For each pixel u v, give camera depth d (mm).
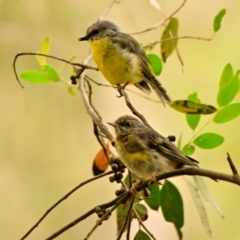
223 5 13648
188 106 6926
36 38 12680
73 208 12500
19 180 12414
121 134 7676
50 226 12188
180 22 13523
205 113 6922
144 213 7160
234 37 13555
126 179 7930
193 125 7086
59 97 12805
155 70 8852
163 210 7387
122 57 9234
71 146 12836
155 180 6465
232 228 11906
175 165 7527
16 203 12219
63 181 12648
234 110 6793
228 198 12055
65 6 12797
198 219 12250
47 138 12750
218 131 12398
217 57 13422
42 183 12531
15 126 12648
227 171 12312
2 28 12539
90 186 12773
